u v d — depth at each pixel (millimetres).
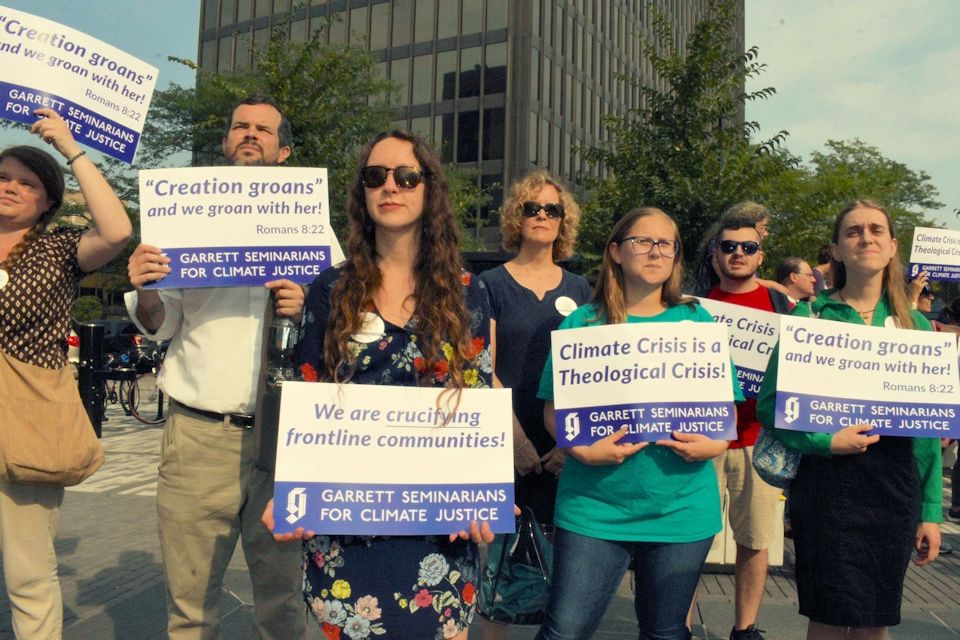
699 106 10602
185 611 2951
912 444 2770
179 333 3066
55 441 2920
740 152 10469
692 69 10492
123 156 2990
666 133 10656
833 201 11781
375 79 22062
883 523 2678
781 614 4465
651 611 2605
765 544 3754
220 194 2854
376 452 2139
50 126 2793
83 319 29922
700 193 10062
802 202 11305
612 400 2596
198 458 2920
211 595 3006
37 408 2908
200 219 2842
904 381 2742
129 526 6445
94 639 3928
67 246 3039
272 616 3035
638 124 11188
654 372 2590
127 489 7977
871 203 2895
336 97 12664
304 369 2240
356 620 2104
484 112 38250
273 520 2064
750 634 3805
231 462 2932
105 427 12891
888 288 2934
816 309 2980
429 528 2131
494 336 3340
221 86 13266
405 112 39969
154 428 12836
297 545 3051
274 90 11891
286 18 13484
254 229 2857
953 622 4363
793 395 2701
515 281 3418
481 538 2150
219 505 2938
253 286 2900
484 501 2172
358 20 41125
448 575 2176
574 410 2619
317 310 2262
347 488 2109
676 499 2574
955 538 6676
